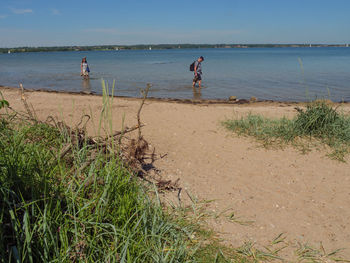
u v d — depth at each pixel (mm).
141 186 3578
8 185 2465
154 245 2672
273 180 4672
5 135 3951
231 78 24641
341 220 3604
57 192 2639
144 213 2779
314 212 3771
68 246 2238
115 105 9906
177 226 3072
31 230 2289
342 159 5527
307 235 3281
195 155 5605
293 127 6891
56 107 8945
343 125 6746
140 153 4383
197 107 10352
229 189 4297
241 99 14430
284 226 3434
